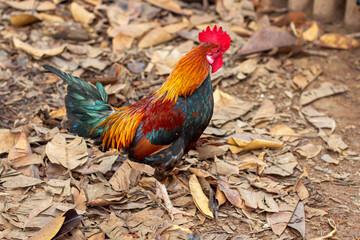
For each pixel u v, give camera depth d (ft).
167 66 19.61
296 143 15.81
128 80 18.48
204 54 11.25
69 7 23.45
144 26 21.90
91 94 12.73
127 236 11.23
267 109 17.46
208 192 13.21
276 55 21.11
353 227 11.98
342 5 23.36
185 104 11.37
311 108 17.78
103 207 12.50
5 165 13.53
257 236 11.69
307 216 12.47
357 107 17.80
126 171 13.69
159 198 13.06
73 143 14.23
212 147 14.96
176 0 24.89
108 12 22.68
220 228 12.00
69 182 12.97
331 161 14.92
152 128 11.62
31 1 23.30
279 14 24.61
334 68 20.22
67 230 10.97
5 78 18.33
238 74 19.38
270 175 14.14
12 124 15.88
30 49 19.67
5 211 11.74
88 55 20.16
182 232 11.70
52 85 18.28
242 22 22.68
